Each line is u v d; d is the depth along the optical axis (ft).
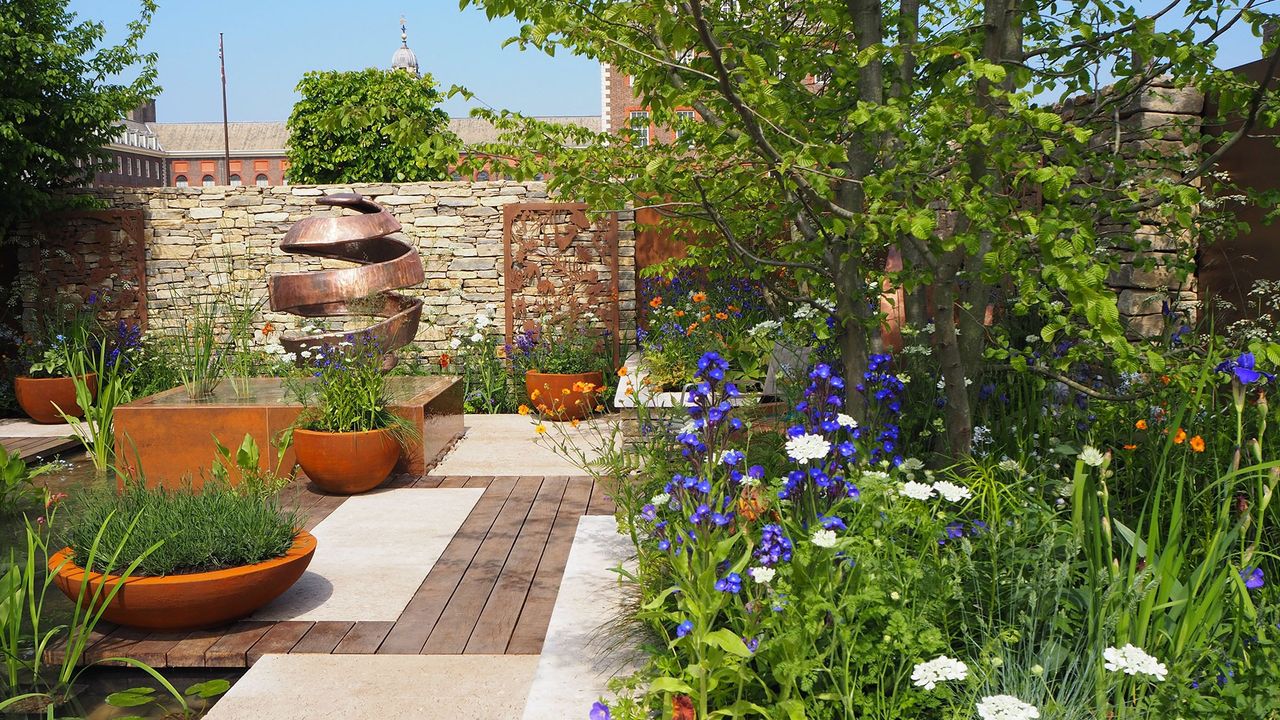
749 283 29.01
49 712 10.47
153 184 196.03
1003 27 12.24
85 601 13.10
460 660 12.71
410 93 62.85
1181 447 11.80
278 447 23.13
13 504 19.95
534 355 34.01
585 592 14.67
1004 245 9.66
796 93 12.60
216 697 12.19
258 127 225.76
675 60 11.18
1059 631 9.23
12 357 36.42
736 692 9.39
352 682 12.00
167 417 23.22
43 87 33.96
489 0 10.46
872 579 8.79
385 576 16.22
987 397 14.55
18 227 35.76
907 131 10.96
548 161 13.01
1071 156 11.74
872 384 13.79
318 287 28.86
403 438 23.15
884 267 21.39
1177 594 9.02
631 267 35.81
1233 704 7.56
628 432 26.63
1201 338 14.06
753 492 10.91
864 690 9.02
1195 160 13.62
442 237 35.96
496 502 21.33
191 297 36.27
